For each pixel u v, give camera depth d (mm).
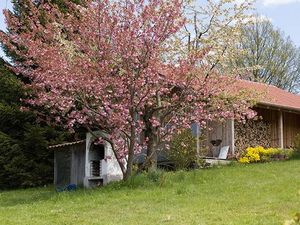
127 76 13758
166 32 13664
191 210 10086
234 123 20484
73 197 12734
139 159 17594
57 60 13711
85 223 9430
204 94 15211
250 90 16562
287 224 5289
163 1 13617
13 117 22188
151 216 9750
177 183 13742
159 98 15172
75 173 19672
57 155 21219
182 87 14828
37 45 14086
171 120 15477
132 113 14117
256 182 13320
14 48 14875
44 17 15508
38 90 15328
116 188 13438
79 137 22188
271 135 22172
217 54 16125
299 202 10273
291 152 19141
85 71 13680
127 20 13562
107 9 13633
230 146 20047
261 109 21969
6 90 22484
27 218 10188
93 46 13875
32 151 22109
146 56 13688
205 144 20672
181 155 17766
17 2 20062
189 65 14383
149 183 13625
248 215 9281
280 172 15070
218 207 10227
